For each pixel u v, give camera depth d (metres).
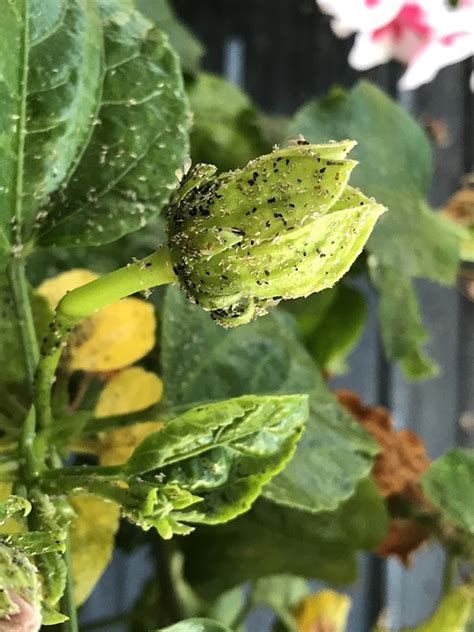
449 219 0.22
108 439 0.14
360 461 0.15
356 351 0.30
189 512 0.11
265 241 0.09
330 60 0.31
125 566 0.29
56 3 0.11
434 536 0.19
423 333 0.20
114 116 0.12
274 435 0.11
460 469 0.17
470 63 0.31
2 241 0.12
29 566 0.08
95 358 0.14
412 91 0.31
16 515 0.10
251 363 0.15
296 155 0.09
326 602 0.21
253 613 0.29
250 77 0.31
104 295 0.10
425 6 0.21
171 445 0.11
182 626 0.11
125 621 0.21
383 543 0.20
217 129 0.22
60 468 0.11
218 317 0.10
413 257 0.19
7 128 0.11
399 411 0.30
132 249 0.18
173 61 0.13
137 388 0.15
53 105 0.11
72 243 0.12
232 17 0.31
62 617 0.09
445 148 0.31
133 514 0.10
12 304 0.13
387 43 0.23
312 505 0.14
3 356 0.13
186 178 0.10
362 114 0.20
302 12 0.31
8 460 0.11
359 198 0.09
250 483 0.11
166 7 0.24
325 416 0.15
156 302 0.17
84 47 0.12
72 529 0.13
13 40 0.11
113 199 0.12
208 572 0.18
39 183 0.12
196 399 0.14
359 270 0.21
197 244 0.09
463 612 0.18
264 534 0.18
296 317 0.22
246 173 0.09
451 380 0.31
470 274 0.25
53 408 0.14
